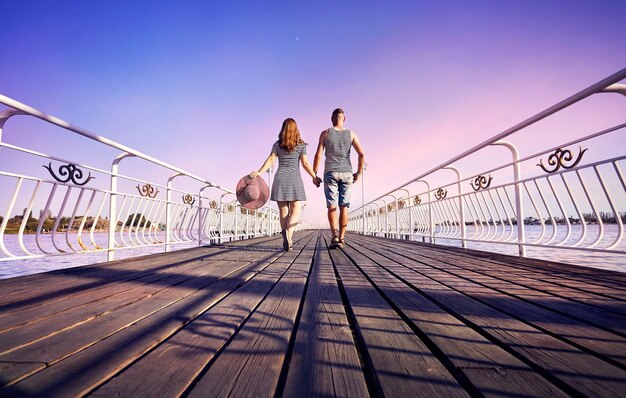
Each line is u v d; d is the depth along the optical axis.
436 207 5.82
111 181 3.34
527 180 3.21
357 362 0.91
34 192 2.47
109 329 1.19
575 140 2.55
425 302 1.58
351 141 4.55
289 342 1.10
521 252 3.40
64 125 2.42
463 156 4.16
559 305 1.49
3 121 2.19
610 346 1.00
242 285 2.06
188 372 0.85
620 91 2.03
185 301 1.62
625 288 1.87
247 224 8.84
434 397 0.73
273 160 4.14
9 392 0.74
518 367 0.87
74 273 2.55
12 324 1.25
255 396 0.73
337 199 4.67
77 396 0.74
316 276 2.41
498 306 1.49
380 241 7.23
